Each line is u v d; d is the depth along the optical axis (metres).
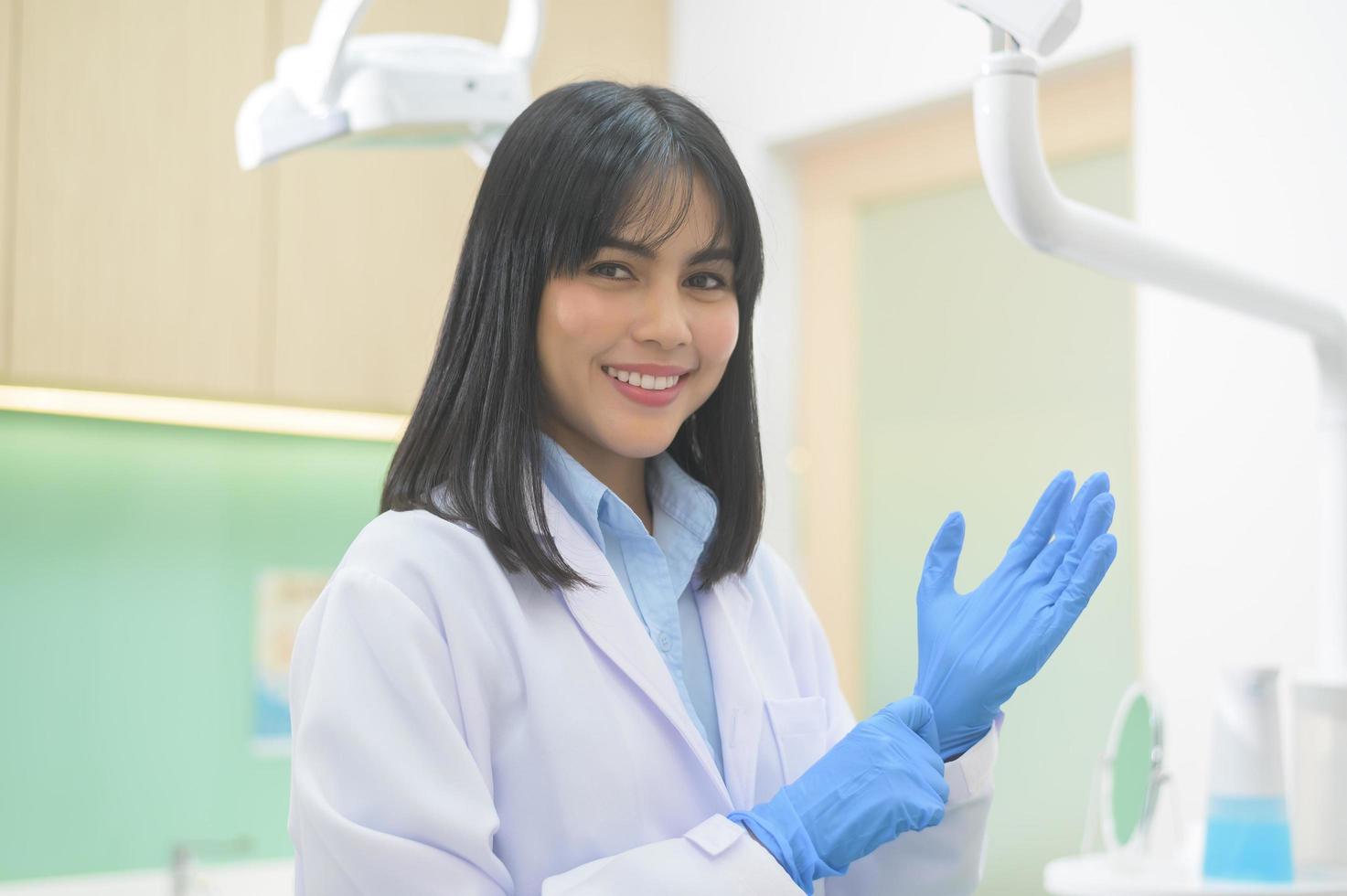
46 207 2.25
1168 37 2.30
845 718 1.22
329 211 2.53
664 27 3.05
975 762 1.04
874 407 2.84
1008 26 1.01
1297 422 2.11
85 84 2.29
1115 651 2.46
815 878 0.92
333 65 1.32
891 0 2.70
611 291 0.98
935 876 1.07
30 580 2.58
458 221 2.68
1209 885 1.34
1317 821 1.45
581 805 0.95
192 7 2.40
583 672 0.98
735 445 1.12
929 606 1.06
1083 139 2.50
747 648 1.14
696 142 1.00
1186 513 2.23
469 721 0.95
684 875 0.89
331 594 0.97
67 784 2.58
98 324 2.29
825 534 2.90
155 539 2.71
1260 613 2.13
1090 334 2.52
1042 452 2.58
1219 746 1.40
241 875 2.62
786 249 2.95
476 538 0.99
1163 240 1.21
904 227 2.80
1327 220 2.10
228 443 2.81
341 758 0.91
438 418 1.02
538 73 2.80
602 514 1.05
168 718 2.69
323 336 2.51
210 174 2.40
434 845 0.89
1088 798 2.48
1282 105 2.16
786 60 2.88
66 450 2.64
